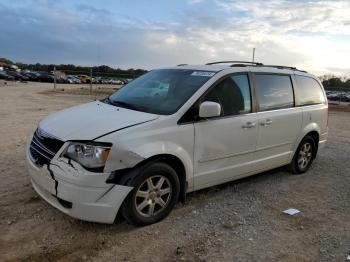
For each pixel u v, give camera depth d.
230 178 5.29
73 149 3.90
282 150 6.17
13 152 7.13
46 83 56.31
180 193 4.67
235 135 5.13
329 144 10.08
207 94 4.84
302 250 4.01
